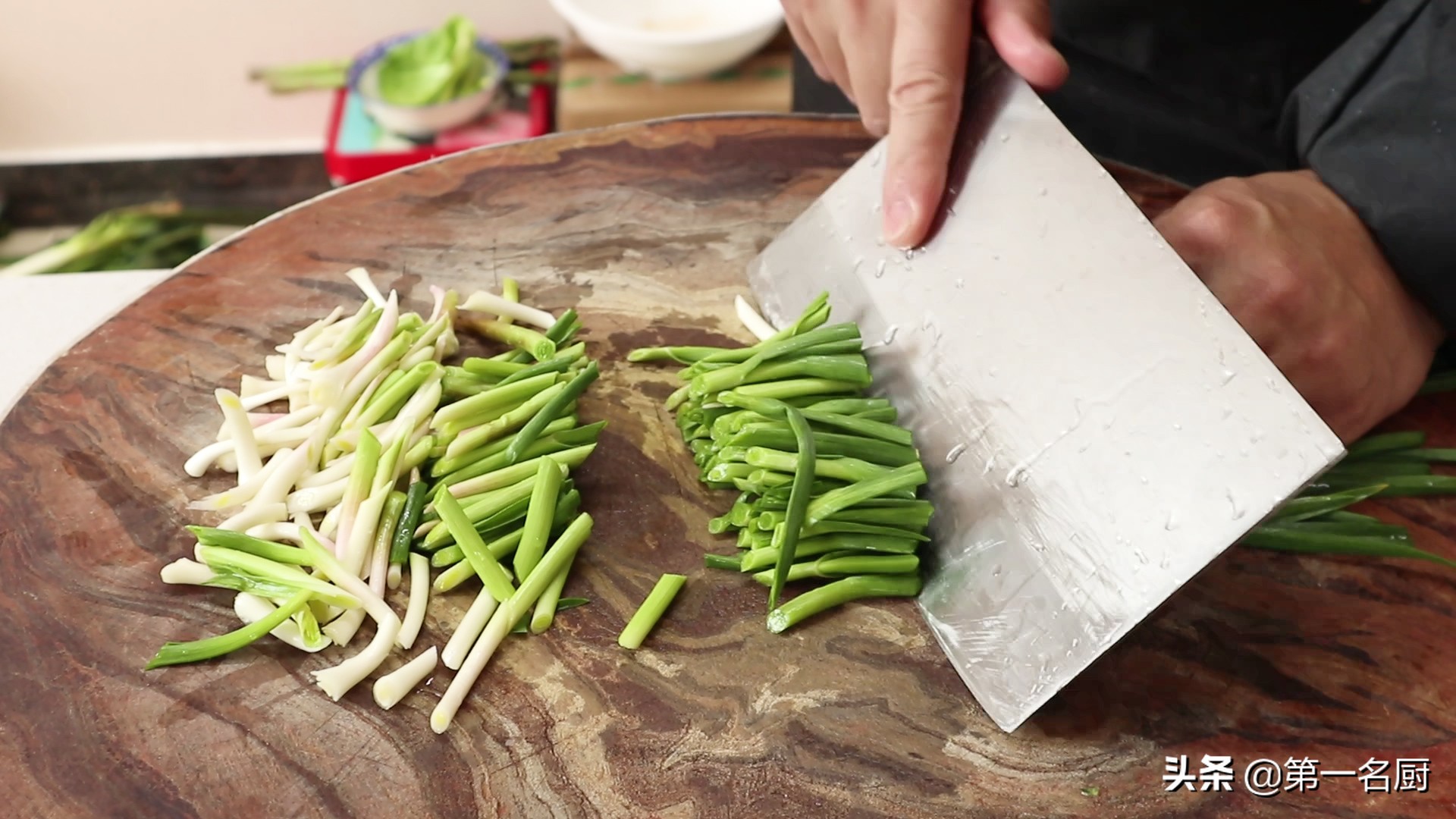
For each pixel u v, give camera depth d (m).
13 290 0.65
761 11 1.00
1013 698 0.50
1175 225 0.54
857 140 0.68
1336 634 0.52
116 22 1.03
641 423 0.58
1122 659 0.51
